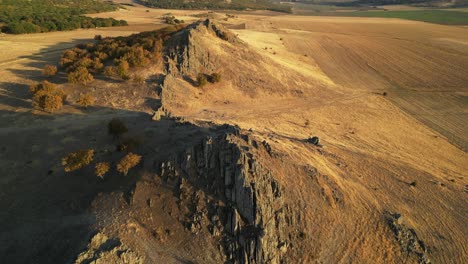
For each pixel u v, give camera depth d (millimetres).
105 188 43844
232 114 76188
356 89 106062
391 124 82062
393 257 41125
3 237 39188
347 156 60281
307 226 41562
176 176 42000
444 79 117812
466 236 46062
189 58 87188
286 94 92938
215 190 40688
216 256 37531
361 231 43188
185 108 74625
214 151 42500
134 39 100125
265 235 37656
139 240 37594
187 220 39312
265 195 40281
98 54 89125
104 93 74062
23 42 124625
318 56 142000
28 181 48188
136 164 45469
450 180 59156
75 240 36750
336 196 46375
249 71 95938
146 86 77062
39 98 66500
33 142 56906
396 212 47688
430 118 87375
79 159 47281
